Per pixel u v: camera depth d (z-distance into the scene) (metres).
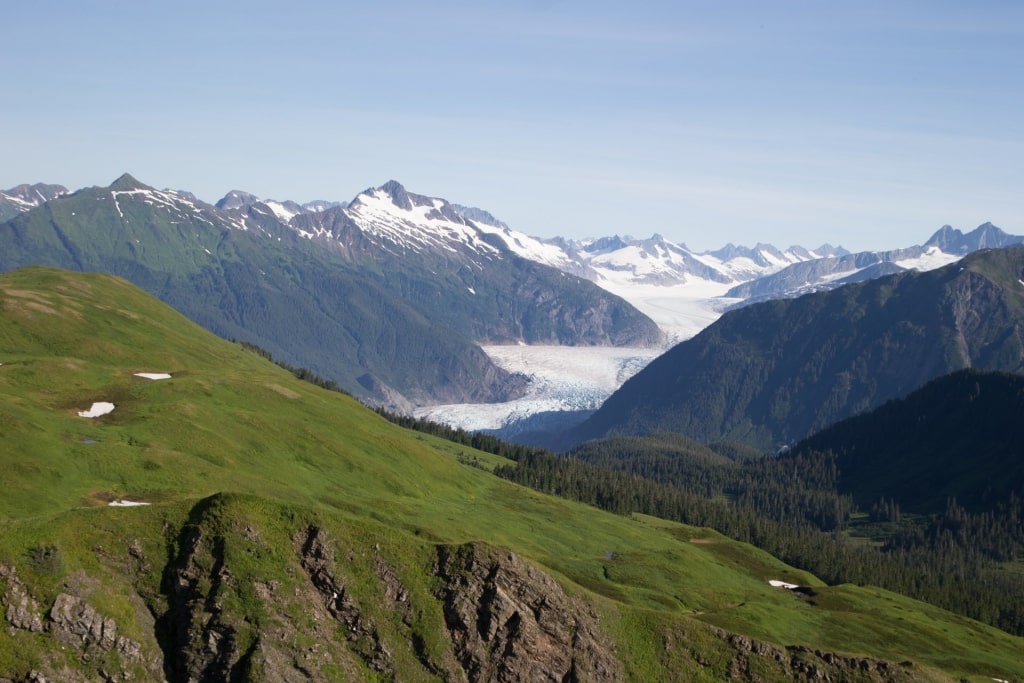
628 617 124.75
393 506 160.62
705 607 171.38
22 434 127.56
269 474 152.38
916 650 173.38
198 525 106.38
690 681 119.50
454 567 115.50
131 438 144.75
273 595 104.06
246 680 95.56
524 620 113.94
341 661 103.44
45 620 93.38
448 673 107.81
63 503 115.50
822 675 123.31
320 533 111.00
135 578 101.94
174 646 98.94
